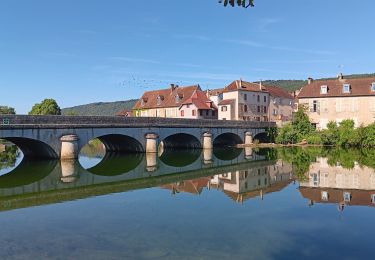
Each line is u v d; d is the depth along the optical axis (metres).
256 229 13.18
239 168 31.33
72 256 10.48
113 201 18.09
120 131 39.22
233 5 6.11
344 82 57.62
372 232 12.84
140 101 81.81
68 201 18.25
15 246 11.34
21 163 33.97
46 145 33.12
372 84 54.59
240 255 10.67
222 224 13.80
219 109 67.62
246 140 57.44
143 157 41.00
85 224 13.84
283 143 58.03
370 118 54.03
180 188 21.94
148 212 15.69
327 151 45.94
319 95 57.50
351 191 20.12
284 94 77.62
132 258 10.34
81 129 35.16
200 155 44.16
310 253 10.90
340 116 56.09
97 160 39.22
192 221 14.23
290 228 13.30
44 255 10.57
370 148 49.12
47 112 88.50
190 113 67.69
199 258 10.40
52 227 13.45
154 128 43.22
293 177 25.66
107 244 11.51
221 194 19.80
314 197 18.69
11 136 29.95
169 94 75.75
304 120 58.22
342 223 13.95
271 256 10.65
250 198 18.62
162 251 10.91
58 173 28.75
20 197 19.64
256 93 69.00
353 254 10.86
